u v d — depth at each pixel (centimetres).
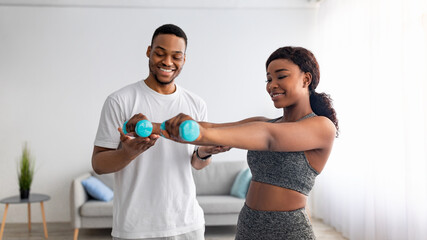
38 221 470
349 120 384
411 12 276
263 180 112
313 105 118
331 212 434
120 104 157
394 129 299
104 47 477
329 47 439
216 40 488
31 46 470
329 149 108
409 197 274
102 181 444
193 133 75
